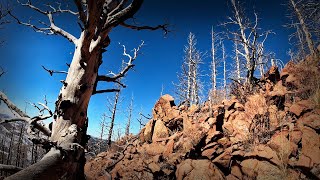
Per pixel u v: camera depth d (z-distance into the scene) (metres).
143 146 16.16
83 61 3.21
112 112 23.78
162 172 12.01
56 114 3.09
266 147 8.70
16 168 2.29
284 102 11.51
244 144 10.14
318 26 16.95
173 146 13.80
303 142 7.82
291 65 13.28
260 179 7.86
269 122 10.77
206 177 9.30
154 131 17.17
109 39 3.71
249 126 11.27
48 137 3.13
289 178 7.23
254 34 15.49
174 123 16.53
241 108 13.08
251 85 15.01
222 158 9.69
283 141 8.38
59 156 2.37
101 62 3.69
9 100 3.22
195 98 22.98
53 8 4.29
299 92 11.05
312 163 7.05
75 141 2.90
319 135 7.76
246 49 16.58
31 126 2.89
